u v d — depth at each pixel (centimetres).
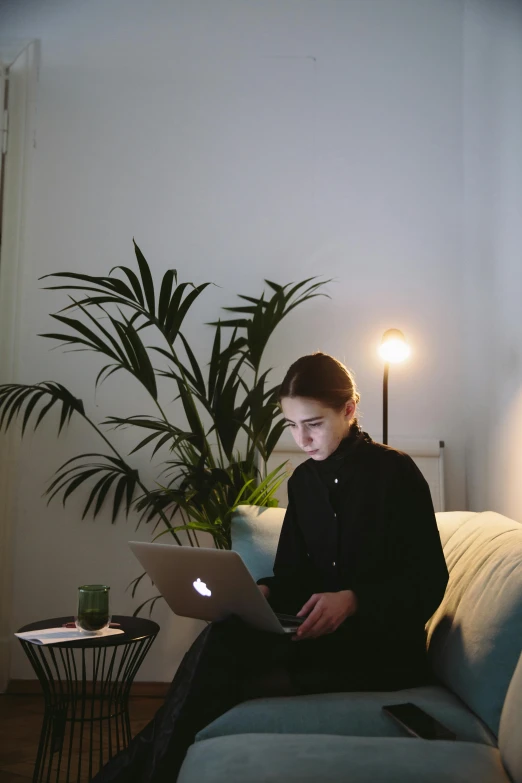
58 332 332
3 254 331
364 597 166
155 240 337
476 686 146
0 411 324
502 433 267
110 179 339
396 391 331
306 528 198
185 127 342
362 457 190
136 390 331
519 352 247
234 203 339
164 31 346
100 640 191
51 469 326
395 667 172
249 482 267
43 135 340
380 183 339
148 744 159
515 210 253
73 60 344
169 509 324
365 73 345
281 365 332
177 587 177
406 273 335
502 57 274
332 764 122
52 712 195
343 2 348
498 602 152
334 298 335
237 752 130
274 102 344
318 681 166
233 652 163
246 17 347
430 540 176
